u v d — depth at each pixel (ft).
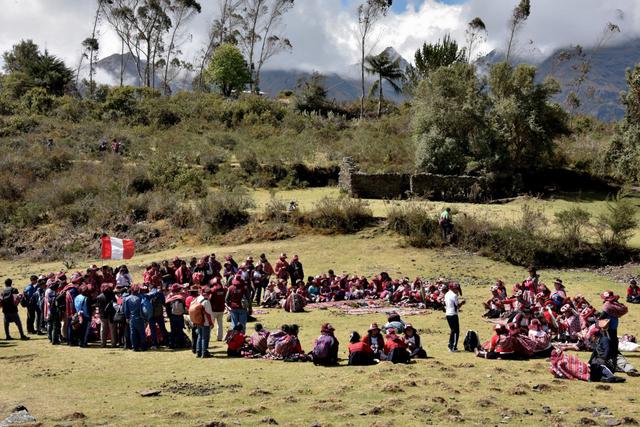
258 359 50.24
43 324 64.03
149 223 126.41
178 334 55.62
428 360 48.55
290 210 120.26
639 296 77.30
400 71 255.09
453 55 230.48
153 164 152.46
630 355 50.55
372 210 123.54
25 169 155.74
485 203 141.69
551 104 160.56
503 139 154.10
